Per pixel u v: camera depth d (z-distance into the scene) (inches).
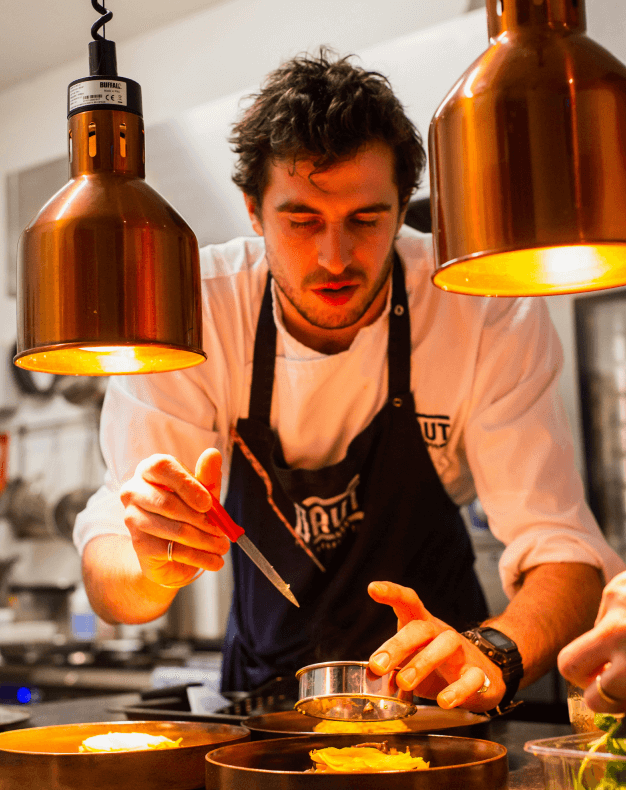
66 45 146.0
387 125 44.4
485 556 105.1
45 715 51.2
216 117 130.3
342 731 34.9
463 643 38.7
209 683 98.7
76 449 146.8
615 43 101.4
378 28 120.7
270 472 58.9
